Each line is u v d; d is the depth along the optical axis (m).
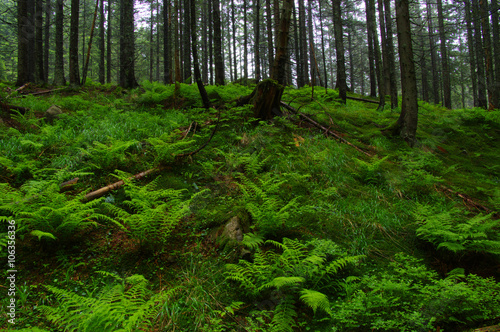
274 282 2.96
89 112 8.30
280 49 7.83
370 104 15.03
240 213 4.42
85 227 4.07
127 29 12.13
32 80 16.19
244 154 6.16
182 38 24.34
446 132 10.27
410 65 8.05
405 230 4.59
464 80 27.80
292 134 7.50
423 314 2.80
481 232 3.87
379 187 5.82
